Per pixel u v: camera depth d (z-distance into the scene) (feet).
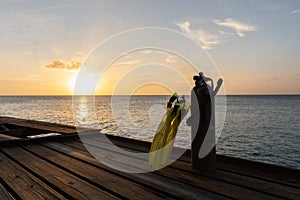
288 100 529.45
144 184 8.22
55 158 11.70
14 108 263.49
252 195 7.22
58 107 283.79
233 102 454.81
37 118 134.10
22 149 13.79
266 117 167.84
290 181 8.30
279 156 62.03
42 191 7.66
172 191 7.59
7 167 10.28
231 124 128.88
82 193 7.48
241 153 65.26
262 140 82.23
